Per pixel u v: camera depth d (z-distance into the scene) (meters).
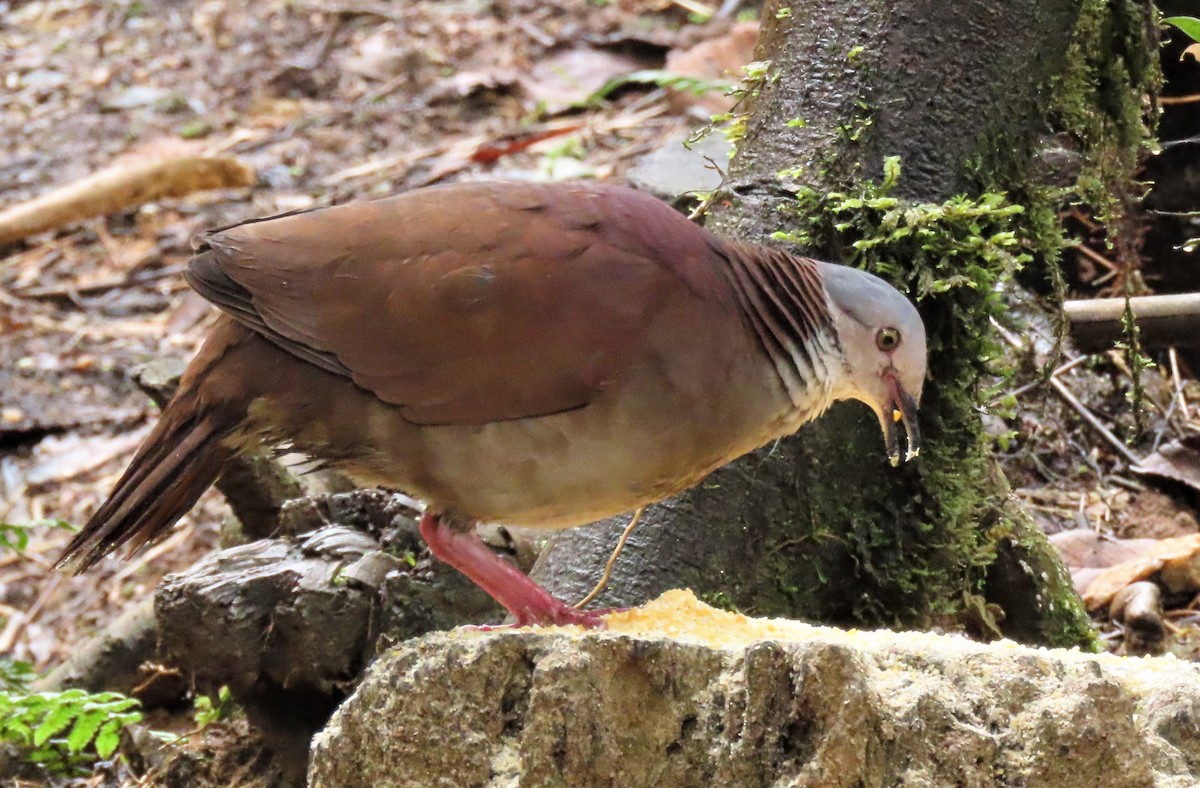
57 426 15.13
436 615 8.23
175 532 13.46
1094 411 11.70
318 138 18.33
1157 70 9.60
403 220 6.84
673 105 17.08
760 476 8.38
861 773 5.15
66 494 14.30
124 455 14.76
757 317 6.99
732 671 5.36
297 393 6.90
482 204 6.88
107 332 16.30
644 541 8.34
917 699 5.22
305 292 6.80
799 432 8.44
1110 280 11.91
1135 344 9.66
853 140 8.62
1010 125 8.88
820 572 8.61
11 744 10.09
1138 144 9.66
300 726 8.61
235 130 18.86
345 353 6.76
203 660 8.43
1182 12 10.52
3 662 10.92
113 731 8.92
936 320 8.59
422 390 6.71
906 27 8.70
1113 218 9.59
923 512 8.79
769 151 8.81
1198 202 11.31
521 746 5.44
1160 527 10.72
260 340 6.96
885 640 6.02
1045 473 11.30
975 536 9.13
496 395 6.67
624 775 5.41
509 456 6.77
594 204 6.91
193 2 22.22
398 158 17.59
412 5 20.91
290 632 8.22
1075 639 9.46
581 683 5.38
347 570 8.26
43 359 15.97
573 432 6.72
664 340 6.70
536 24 19.73
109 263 17.36
